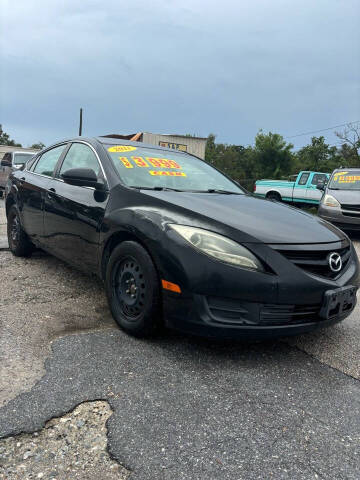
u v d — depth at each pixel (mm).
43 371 2318
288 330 2477
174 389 2207
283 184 16031
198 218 2596
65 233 3668
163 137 22984
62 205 3682
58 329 2908
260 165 42125
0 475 1563
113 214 2992
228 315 2434
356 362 2686
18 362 2402
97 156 3586
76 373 2312
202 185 3684
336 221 8328
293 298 2434
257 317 2418
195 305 2436
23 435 1798
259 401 2148
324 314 2537
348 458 1759
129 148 3818
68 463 1647
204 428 1896
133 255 2730
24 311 3197
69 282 4012
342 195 8430
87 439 1794
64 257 3748
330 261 2615
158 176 3494
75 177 3252
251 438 1849
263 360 2625
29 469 1605
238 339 2441
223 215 2668
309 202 15211
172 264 2496
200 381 2307
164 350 2658
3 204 11703
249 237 2473
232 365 2525
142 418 1945
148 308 2635
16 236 4855
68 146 4195
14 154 13156
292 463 1707
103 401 2076
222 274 2385
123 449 1732
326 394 2266
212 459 1700
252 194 3930
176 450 1740
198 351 2676
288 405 2131
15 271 4281
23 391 2109
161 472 1615
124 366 2422
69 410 1981
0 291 3619
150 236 2619
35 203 4250
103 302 3520
